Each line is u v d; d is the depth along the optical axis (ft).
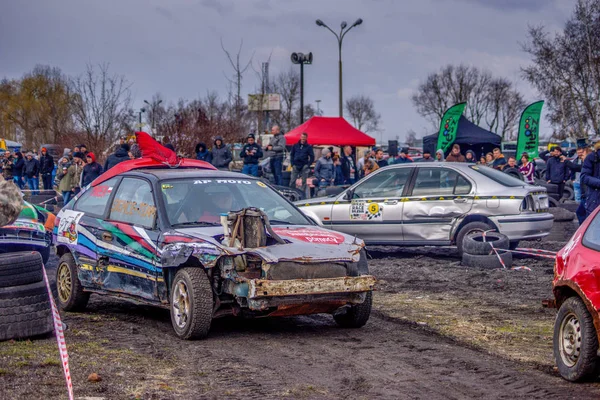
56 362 20.02
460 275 37.14
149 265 24.94
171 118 94.02
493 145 87.61
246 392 17.87
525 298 31.12
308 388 18.26
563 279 19.36
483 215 40.63
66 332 24.17
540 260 41.75
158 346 22.52
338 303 23.57
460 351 22.17
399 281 35.83
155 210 25.53
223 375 19.36
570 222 52.16
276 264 22.70
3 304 22.22
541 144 171.94
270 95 110.52
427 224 41.57
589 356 18.11
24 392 17.31
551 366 20.52
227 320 26.84
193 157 86.48
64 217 29.71
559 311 19.49
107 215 27.76
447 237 41.27
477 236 40.32
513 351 22.24
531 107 71.51
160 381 18.69
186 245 23.45
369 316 27.12
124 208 27.17
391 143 88.02
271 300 22.45
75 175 68.85
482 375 19.51
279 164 69.51
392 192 42.88
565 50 120.47
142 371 19.58
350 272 24.54
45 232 31.81
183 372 19.58
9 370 19.10
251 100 110.52
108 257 26.91
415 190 42.27
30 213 31.17
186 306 23.27
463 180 41.50
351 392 17.99
